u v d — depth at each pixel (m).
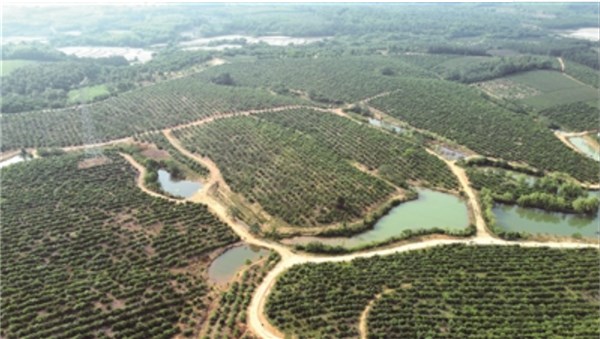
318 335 114.56
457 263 138.88
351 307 122.81
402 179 196.50
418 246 152.00
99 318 122.56
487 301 123.31
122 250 150.25
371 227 164.75
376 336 112.75
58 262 144.50
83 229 160.38
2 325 120.94
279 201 180.12
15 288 133.00
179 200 181.75
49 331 118.19
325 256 147.50
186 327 120.50
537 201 175.25
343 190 186.00
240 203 181.00
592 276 132.75
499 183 192.00
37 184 188.62
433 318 117.56
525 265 138.00
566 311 119.94
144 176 197.38
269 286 133.50
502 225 167.50
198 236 157.50
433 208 177.75
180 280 136.50
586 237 158.62
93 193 182.25
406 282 131.12
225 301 128.38
